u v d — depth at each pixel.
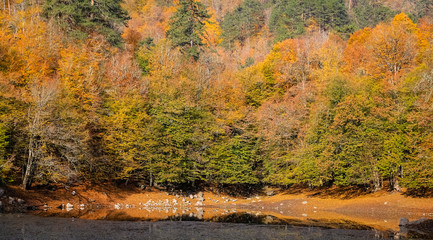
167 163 56.03
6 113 41.25
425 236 28.17
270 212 44.59
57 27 64.56
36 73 50.00
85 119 48.62
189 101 60.72
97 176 49.34
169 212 42.47
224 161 60.19
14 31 59.47
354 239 27.17
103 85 57.62
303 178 56.28
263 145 62.97
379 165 47.81
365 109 52.97
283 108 65.25
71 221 31.98
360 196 50.91
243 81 76.75
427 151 42.97
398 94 50.47
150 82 67.19
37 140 41.91
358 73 64.69
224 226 32.66
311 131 56.56
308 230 30.95
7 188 38.75
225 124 63.66
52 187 44.84
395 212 41.03
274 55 91.19
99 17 73.69
